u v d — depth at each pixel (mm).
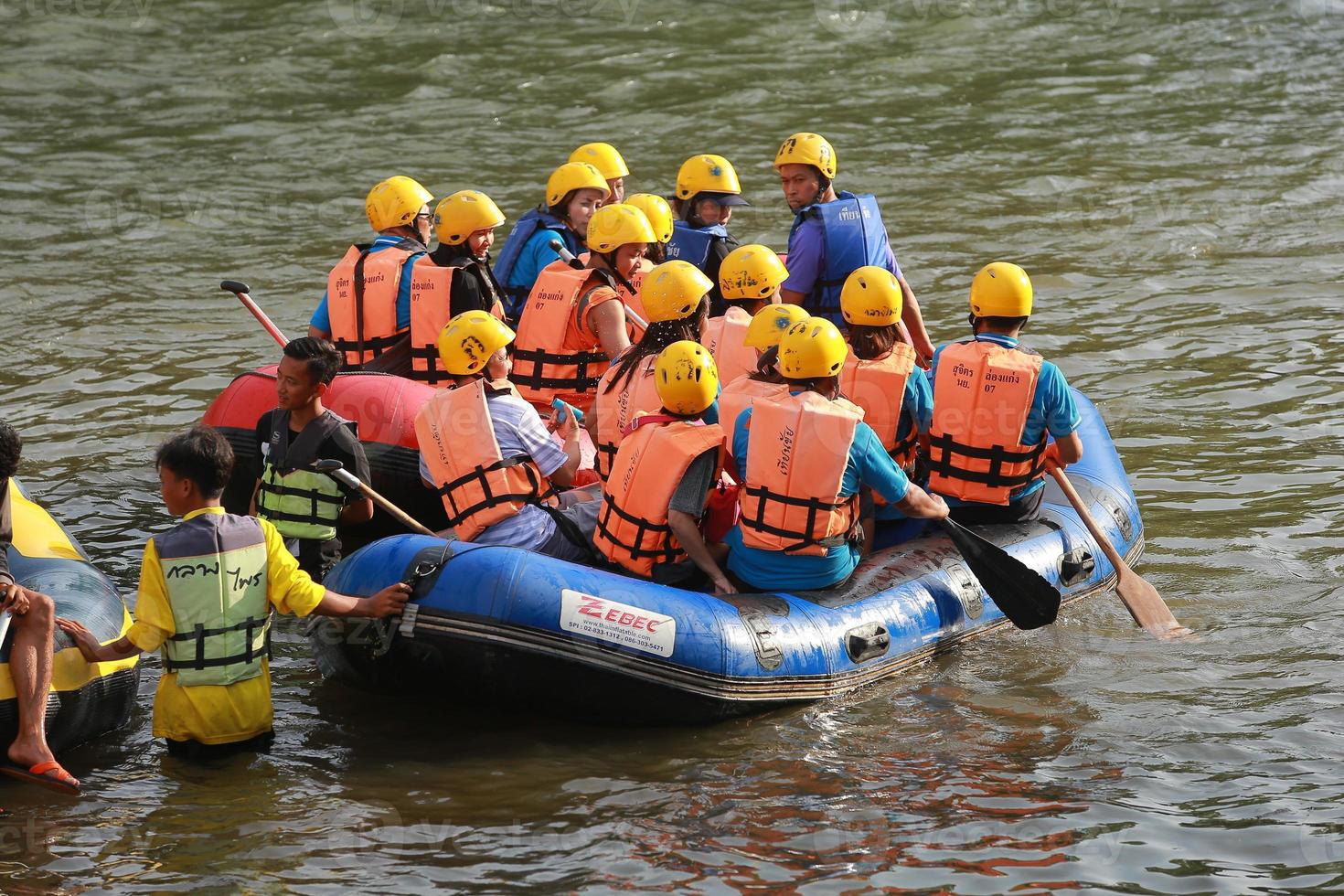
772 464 7699
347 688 8094
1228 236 17750
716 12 30125
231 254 17688
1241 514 10359
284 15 29828
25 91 24781
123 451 11781
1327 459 11305
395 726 7648
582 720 7609
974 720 7629
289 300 16016
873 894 6066
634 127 23250
